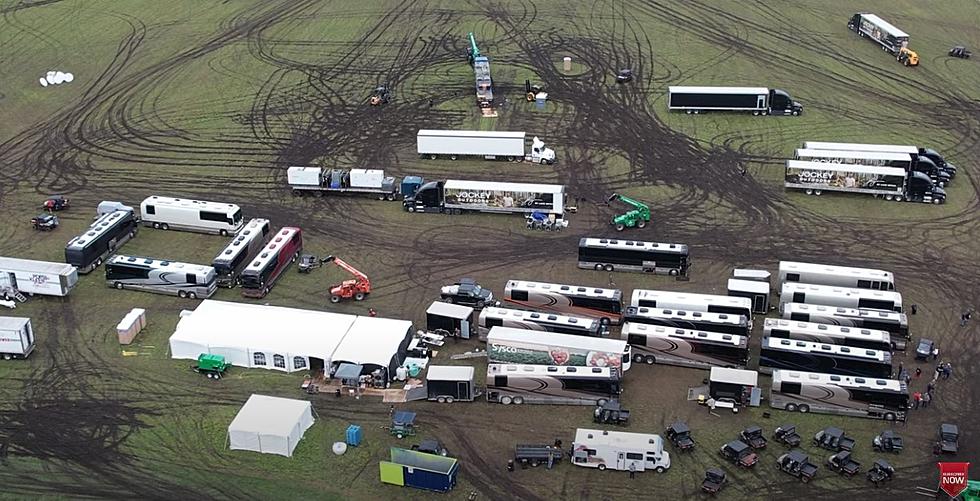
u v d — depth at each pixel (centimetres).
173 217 9744
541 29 15125
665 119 12388
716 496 6425
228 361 7731
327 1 16188
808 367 7500
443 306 8175
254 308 8162
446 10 15862
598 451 6619
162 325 8238
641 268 9056
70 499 6397
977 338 8150
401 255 9400
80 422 7081
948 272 9175
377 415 7206
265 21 15350
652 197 10538
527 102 12794
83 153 11481
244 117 12400
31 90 13012
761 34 14975
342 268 9162
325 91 13112
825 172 10488
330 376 7581
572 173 11044
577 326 7894
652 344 7706
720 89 12450
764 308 8469
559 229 9881
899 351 7962
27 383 7481
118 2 15950
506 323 7950
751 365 7788
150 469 6662
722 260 9325
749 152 11569
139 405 7269
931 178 10788
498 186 10012
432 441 6781
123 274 8669
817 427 7081
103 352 7869
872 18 14762
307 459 6769
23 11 15450
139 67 13750
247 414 6912
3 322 7712
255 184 10812
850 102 12888
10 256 9288
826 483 6550
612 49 14400
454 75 13588
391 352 7569
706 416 7188
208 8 15825
